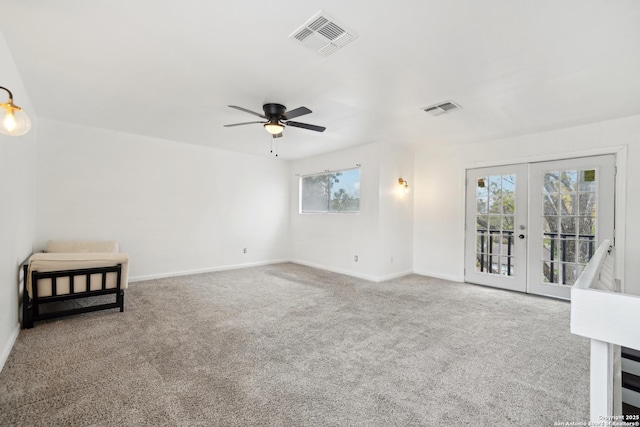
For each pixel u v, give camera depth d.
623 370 1.61
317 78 2.71
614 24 1.88
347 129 4.27
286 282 4.91
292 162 6.90
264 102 3.29
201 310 3.49
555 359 2.40
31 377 2.05
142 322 3.09
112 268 3.29
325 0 1.72
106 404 1.78
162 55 2.36
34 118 3.73
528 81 2.70
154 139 5.05
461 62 2.40
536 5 1.73
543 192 4.26
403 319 3.26
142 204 4.94
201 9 1.82
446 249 5.27
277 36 2.09
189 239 5.47
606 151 3.73
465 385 2.03
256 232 6.41
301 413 1.73
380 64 2.45
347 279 5.17
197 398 1.85
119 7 1.80
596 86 2.78
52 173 4.16
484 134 4.44
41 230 4.08
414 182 5.75
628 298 0.69
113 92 3.11
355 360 2.35
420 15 1.84
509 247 4.57
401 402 1.84
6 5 1.78
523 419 1.71
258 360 2.33
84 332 2.81
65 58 2.42
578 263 3.96
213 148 5.74
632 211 3.54
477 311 3.55
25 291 2.85
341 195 5.86
